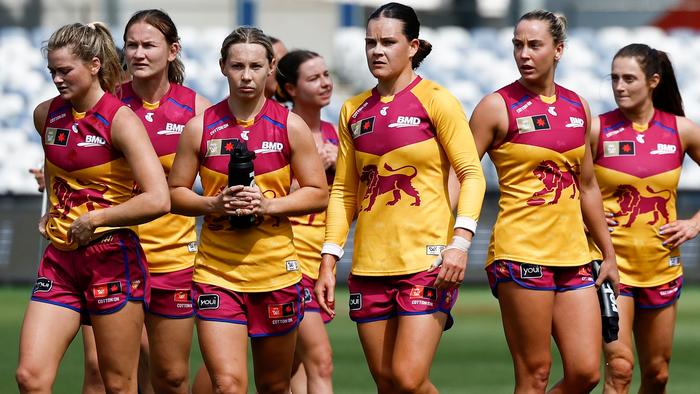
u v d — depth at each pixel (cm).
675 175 2620
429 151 2131
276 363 2159
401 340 2109
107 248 2042
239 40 2081
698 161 2666
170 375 2447
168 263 2423
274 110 2131
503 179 2258
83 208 2052
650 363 2645
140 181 2027
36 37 6512
